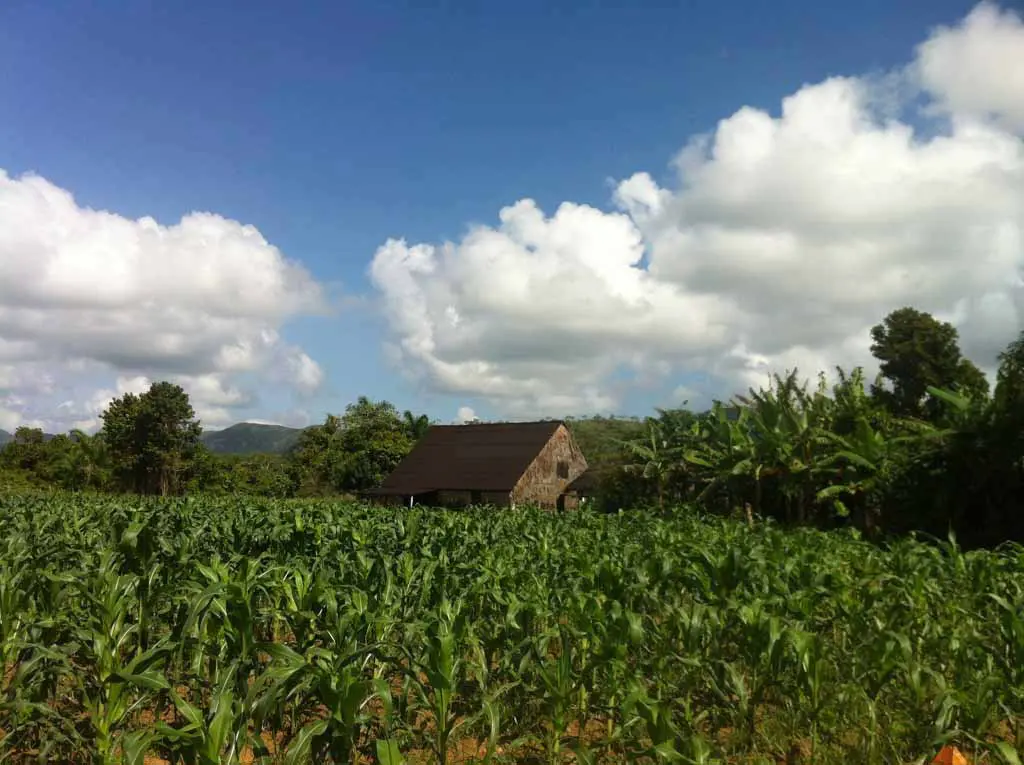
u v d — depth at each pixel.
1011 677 7.24
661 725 5.32
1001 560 10.71
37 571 7.71
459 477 39.81
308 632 6.98
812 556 10.54
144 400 46.91
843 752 6.59
